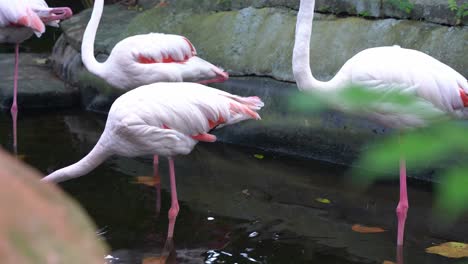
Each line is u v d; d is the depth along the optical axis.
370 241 4.23
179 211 4.75
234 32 7.05
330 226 4.50
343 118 5.91
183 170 5.73
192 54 6.23
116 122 4.41
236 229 4.43
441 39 5.77
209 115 4.52
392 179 5.46
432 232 4.36
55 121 7.18
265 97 6.47
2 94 7.55
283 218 4.64
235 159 6.07
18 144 6.25
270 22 6.93
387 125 4.34
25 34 6.71
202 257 3.98
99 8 6.26
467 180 0.95
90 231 0.64
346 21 6.45
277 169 5.80
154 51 5.96
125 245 4.13
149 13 7.84
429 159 1.01
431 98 4.20
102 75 6.16
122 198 4.96
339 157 5.92
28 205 0.61
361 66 4.27
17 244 0.59
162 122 4.42
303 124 6.16
